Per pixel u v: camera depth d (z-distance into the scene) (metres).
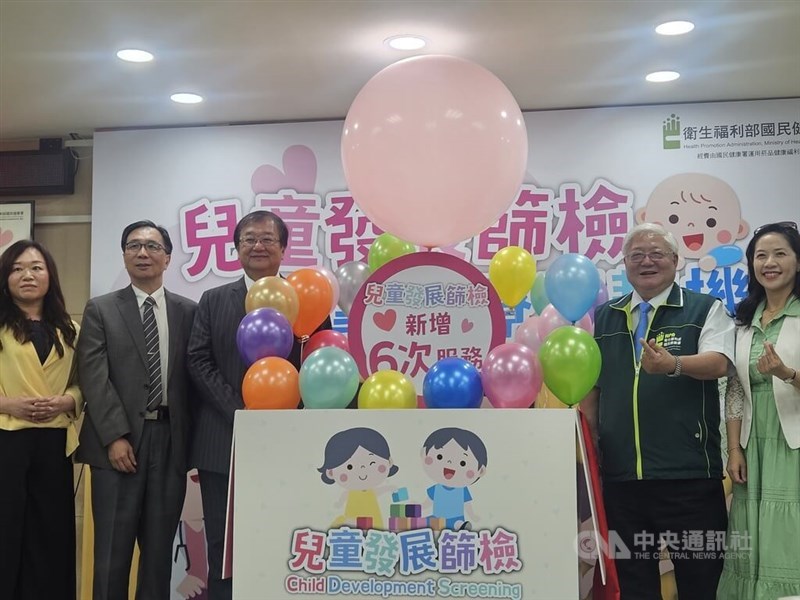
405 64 2.54
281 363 2.47
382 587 2.29
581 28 3.27
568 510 2.26
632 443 2.81
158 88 3.86
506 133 2.49
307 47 3.44
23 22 3.18
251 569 2.33
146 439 3.24
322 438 2.34
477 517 2.28
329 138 4.29
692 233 4.05
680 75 3.74
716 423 2.86
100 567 3.17
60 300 3.37
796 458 2.81
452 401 2.35
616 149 4.12
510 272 2.83
